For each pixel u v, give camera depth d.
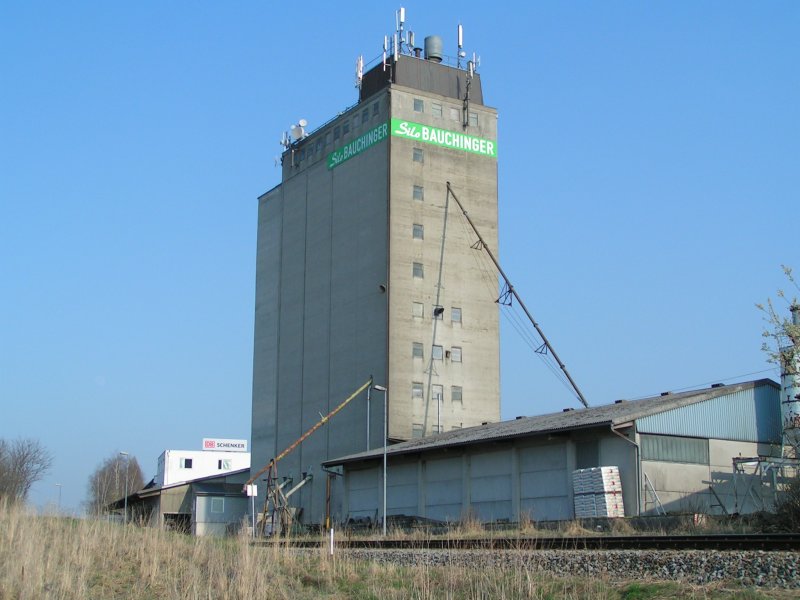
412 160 92.50
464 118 96.19
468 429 70.00
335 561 29.36
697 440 51.56
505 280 92.62
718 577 22.42
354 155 96.12
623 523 43.19
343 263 94.81
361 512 68.31
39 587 24.66
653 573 23.91
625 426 49.38
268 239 108.25
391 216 90.25
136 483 140.12
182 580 26.73
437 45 99.25
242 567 26.42
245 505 94.94
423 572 25.70
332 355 93.94
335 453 90.50
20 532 31.09
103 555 30.75
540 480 53.75
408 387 87.50
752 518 38.28
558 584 22.94
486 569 24.84
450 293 91.88
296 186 104.25
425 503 62.19
